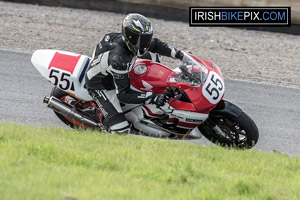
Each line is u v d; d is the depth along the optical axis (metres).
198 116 24.20
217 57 44.88
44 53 26.88
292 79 41.16
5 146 18.73
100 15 53.16
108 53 23.17
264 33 53.38
